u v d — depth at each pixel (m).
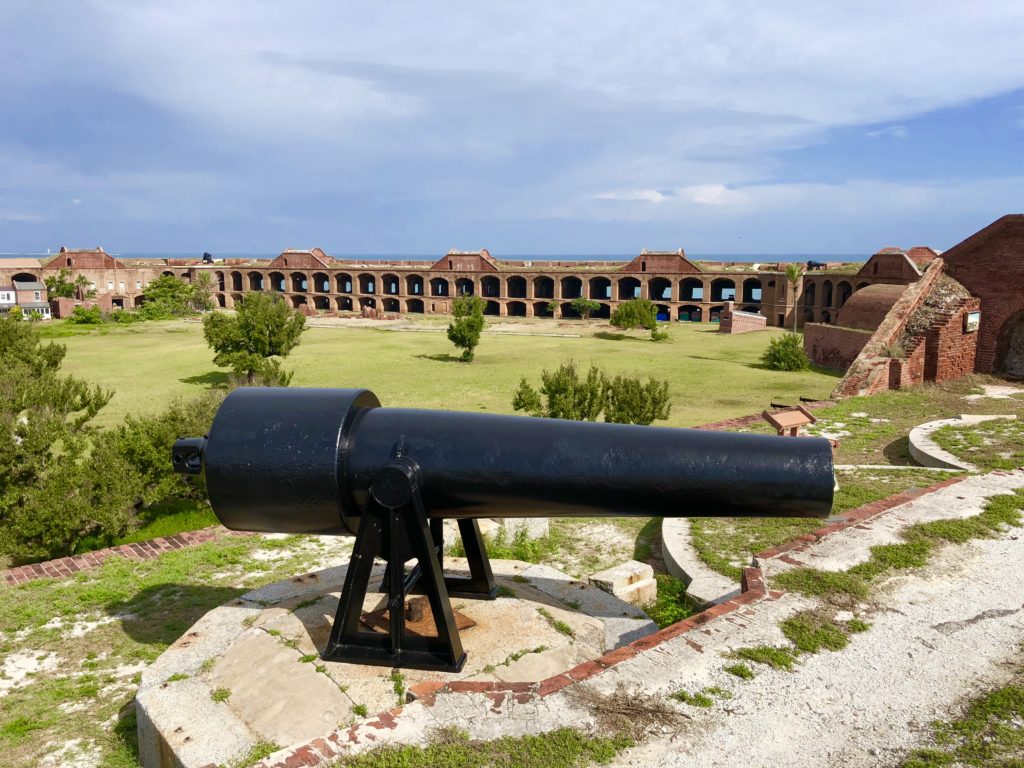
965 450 10.99
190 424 10.64
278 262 66.38
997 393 18.23
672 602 6.49
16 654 6.04
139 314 55.34
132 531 9.94
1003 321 20.16
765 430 14.16
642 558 7.90
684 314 60.66
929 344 19.61
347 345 38.56
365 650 4.38
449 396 23.50
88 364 31.66
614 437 4.04
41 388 11.66
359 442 4.21
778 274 48.66
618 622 5.18
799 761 3.30
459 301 32.44
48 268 63.72
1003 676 4.04
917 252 38.25
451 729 3.49
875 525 6.39
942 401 17.23
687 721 3.57
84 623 6.55
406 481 4.04
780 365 28.83
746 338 41.72
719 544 7.39
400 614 4.29
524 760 3.26
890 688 3.90
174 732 3.90
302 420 4.18
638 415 14.81
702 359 32.50
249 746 3.79
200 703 4.16
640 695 3.78
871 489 8.85
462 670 4.27
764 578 5.29
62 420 11.67
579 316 60.22
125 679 5.63
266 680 4.25
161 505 11.24
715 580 6.46
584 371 28.45
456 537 7.74
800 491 3.76
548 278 61.62
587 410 14.88
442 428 4.21
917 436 12.09
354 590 4.33
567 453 4.00
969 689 3.91
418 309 65.56
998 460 10.20
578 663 4.48
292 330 25.83
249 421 4.21
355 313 59.59
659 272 54.38
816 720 3.61
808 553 5.77
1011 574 5.41
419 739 3.42
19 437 10.70
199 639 4.85
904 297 20.45
